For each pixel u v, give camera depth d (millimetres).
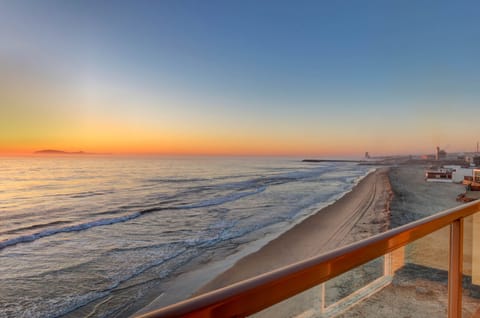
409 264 2176
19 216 17594
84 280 8008
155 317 611
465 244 2369
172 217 16453
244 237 12125
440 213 1731
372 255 1184
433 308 2111
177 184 35375
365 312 2010
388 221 14008
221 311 712
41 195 26422
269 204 20688
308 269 916
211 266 8914
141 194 26656
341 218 15164
